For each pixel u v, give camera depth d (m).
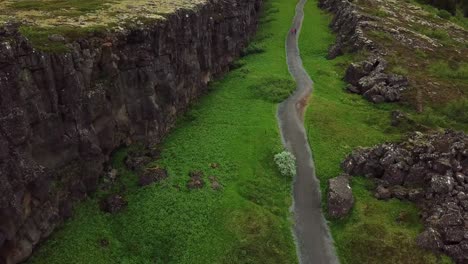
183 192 47.84
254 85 78.06
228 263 41.25
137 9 58.22
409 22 120.06
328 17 129.12
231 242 43.25
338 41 104.31
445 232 42.31
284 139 61.84
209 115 66.50
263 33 114.75
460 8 166.75
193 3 68.12
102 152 45.50
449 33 119.75
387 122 66.94
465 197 44.78
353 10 115.75
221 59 83.00
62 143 38.25
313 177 54.31
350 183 51.66
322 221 47.47
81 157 41.25
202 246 42.66
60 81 37.38
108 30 45.84
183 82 63.81
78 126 39.94
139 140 52.53
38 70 35.09
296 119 67.56
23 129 32.59
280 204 49.59
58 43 38.66
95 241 39.97
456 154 49.56
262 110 69.31
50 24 44.88
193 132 60.47
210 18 73.25
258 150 58.00
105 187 45.34
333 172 54.78
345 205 47.69
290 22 123.88
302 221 47.44
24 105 33.38
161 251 42.06
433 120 67.06
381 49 92.81
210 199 47.59
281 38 110.75
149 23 51.47
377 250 43.03
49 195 37.12
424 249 42.16
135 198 45.81
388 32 103.56
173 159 53.22
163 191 47.22
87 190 43.06
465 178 47.00
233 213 46.12
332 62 94.00
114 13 54.19
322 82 82.81
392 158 51.91
